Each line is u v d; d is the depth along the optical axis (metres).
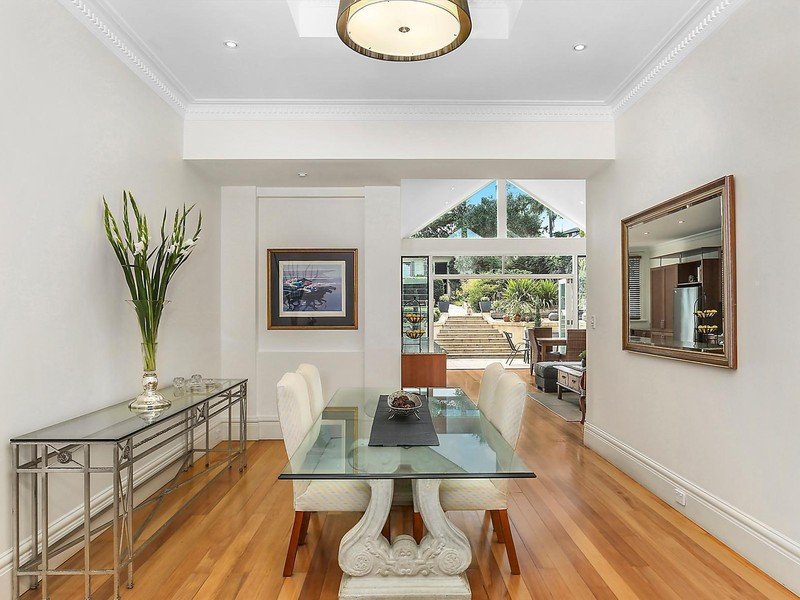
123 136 3.05
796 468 2.16
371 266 4.93
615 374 3.99
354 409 3.11
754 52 2.41
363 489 2.38
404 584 2.14
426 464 2.05
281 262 5.03
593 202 4.43
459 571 2.16
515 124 3.98
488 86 3.63
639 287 3.54
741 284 2.50
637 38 2.98
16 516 2.08
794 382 2.17
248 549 2.60
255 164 4.11
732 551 2.55
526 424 5.48
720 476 2.68
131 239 2.81
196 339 4.23
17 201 2.17
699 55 2.86
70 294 2.52
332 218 5.05
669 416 3.18
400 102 3.90
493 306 11.48
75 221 2.57
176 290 3.83
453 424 2.72
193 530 2.83
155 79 3.40
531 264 10.31
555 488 3.47
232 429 4.86
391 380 4.89
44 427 2.33
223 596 2.17
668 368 3.19
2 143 2.09
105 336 2.83
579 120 3.98
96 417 2.55
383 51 2.30
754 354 2.41
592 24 2.83
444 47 2.28
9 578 2.09
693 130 2.92
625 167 3.80
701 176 2.85
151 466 3.33
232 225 4.89
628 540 2.68
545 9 2.69
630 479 3.67
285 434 2.50
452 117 3.98
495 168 4.25
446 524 2.18
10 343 2.13
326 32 2.97
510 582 2.27
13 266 2.15
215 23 2.82
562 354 8.41
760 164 2.37
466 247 9.62
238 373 4.88
